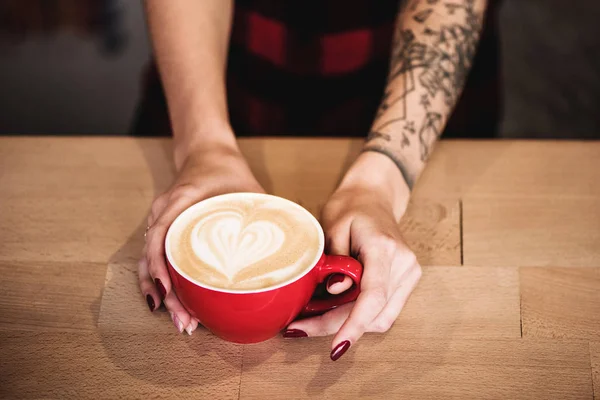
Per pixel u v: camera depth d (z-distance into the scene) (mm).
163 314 665
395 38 844
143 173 804
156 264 633
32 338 644
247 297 566
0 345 638
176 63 811
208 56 813
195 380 613
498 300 679
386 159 741
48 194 777
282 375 617
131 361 627
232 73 1066
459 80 812
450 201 773
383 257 627
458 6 822
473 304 675
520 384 614
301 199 769
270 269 586
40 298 677
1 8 2072
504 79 1851
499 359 632
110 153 829
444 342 645
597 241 735
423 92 787
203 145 761
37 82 1946
